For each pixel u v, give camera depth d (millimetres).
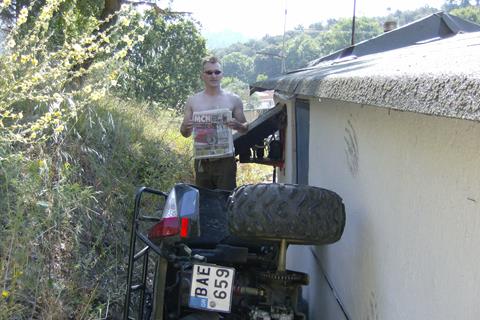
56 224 4176
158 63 21969
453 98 1553
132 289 3930
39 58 5023
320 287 4773
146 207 6266
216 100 6312
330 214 3266
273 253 3910
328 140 4742
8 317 3424
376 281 3062
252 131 8383
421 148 2383
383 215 2973
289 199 3248
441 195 2160
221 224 4199
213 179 6445
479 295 1817
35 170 3963
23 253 3600
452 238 2047
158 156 7863
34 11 6617
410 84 1882
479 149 1842
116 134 6941
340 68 4363
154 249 3740
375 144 3170
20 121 4922
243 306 3729
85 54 4285
